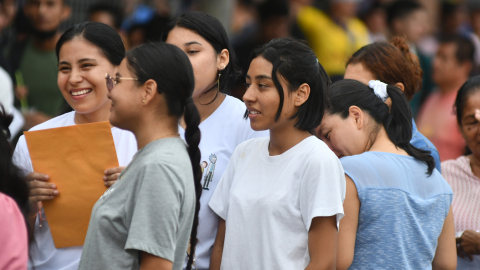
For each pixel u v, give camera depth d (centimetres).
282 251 724
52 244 833
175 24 895
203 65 872
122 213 632
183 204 641
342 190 743
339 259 764
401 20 2375
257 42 1955
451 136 1728
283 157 764
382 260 775
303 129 769
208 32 886
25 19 1681
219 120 905
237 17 2334
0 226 651
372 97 859
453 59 1761
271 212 736
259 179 772
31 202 796
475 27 2745
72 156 805
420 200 802
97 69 848
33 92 1672
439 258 858
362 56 1013
